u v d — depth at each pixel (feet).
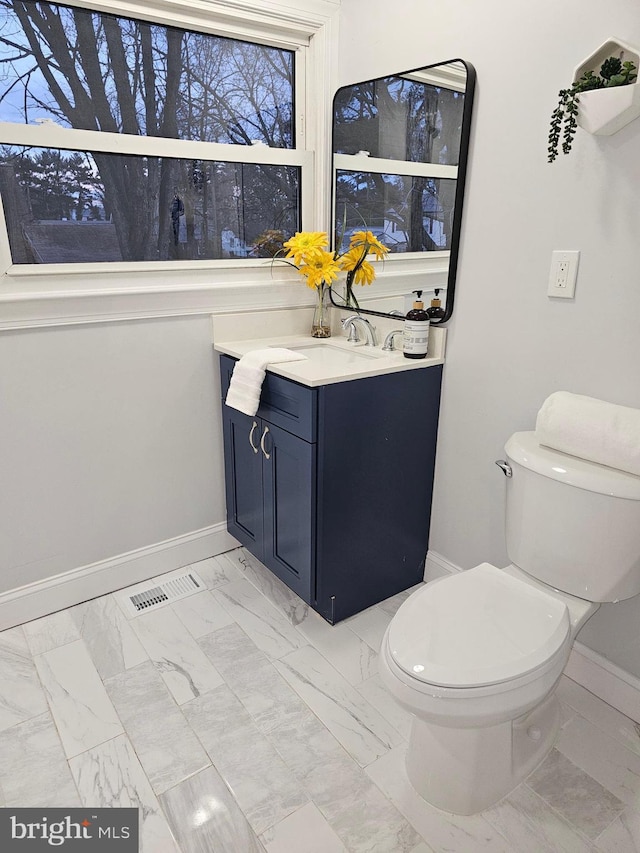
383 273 6.68
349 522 6.09
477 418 6.06
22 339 5.70
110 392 6.35
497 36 5.02
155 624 6.40
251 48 6.43
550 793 4.55
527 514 4.88
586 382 5.00
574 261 4.85
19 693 5.43
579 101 4.28
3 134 5.25
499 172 5.26
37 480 6.15
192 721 5.16
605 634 5.31
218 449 7.36
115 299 6.08
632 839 4.21
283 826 4.28
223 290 6.77
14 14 5.11
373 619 6.53
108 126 5.79
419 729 4.44
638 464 4.26
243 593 6.96
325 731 5.09
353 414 5.69
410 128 5.93
